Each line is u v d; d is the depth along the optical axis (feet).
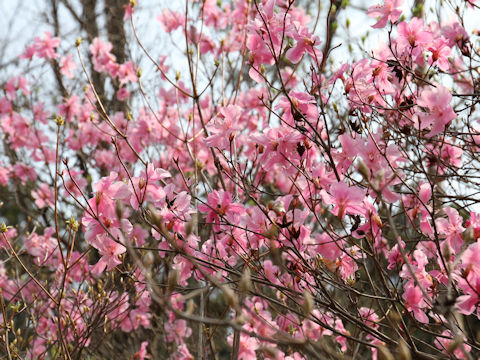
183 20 17.46
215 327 10.47
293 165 9.20
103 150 19.51
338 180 8.57
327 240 9.80
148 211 9.42
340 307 8.79
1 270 15.93
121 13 21.74
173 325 16.40
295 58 10.12
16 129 20.33
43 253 15.88
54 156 20.12
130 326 16.17
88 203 8.49
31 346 14.38
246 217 9.65
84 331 12.51
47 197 19.13
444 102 8.82
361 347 12.01
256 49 10.75
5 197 23.24
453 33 12.03
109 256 9.09
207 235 13.85
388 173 8.72
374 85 10.29
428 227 9.23
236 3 16.16
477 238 8.66
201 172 11.63
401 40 10.71
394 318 7.43
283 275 11.12
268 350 5.41
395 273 12.25
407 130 10.47
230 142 10.52
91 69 22.77
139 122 18.31
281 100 9.84
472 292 6.81
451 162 12.46
